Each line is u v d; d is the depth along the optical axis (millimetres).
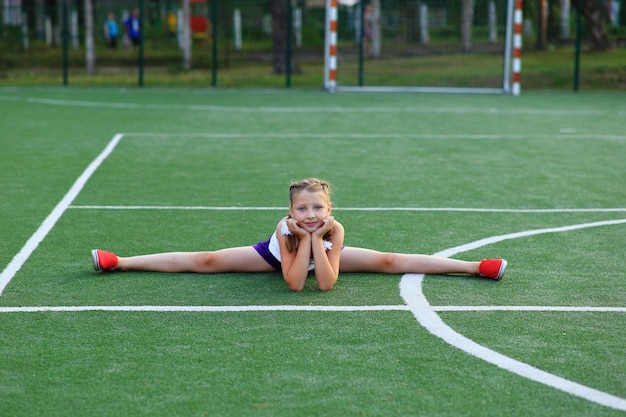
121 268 6605
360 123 17469
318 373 4594
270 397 4289
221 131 16062
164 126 16781
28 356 4840
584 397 4328
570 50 31641
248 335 5191
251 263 6543
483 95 24297
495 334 5238
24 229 8148
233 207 9281
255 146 14133
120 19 39500
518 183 10945
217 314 5598
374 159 12852
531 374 4605
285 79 28031
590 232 8203
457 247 7586
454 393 4352
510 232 8211
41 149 13625
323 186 6148
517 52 24156
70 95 23438
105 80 27891
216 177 11211
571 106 21281
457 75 27844
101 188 10352
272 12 29141
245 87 26422
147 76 29062
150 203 9477
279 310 5676
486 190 10438
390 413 4121
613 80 27141
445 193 10227
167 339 5117
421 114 19250
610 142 14844
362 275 6551
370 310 5684
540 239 7898
